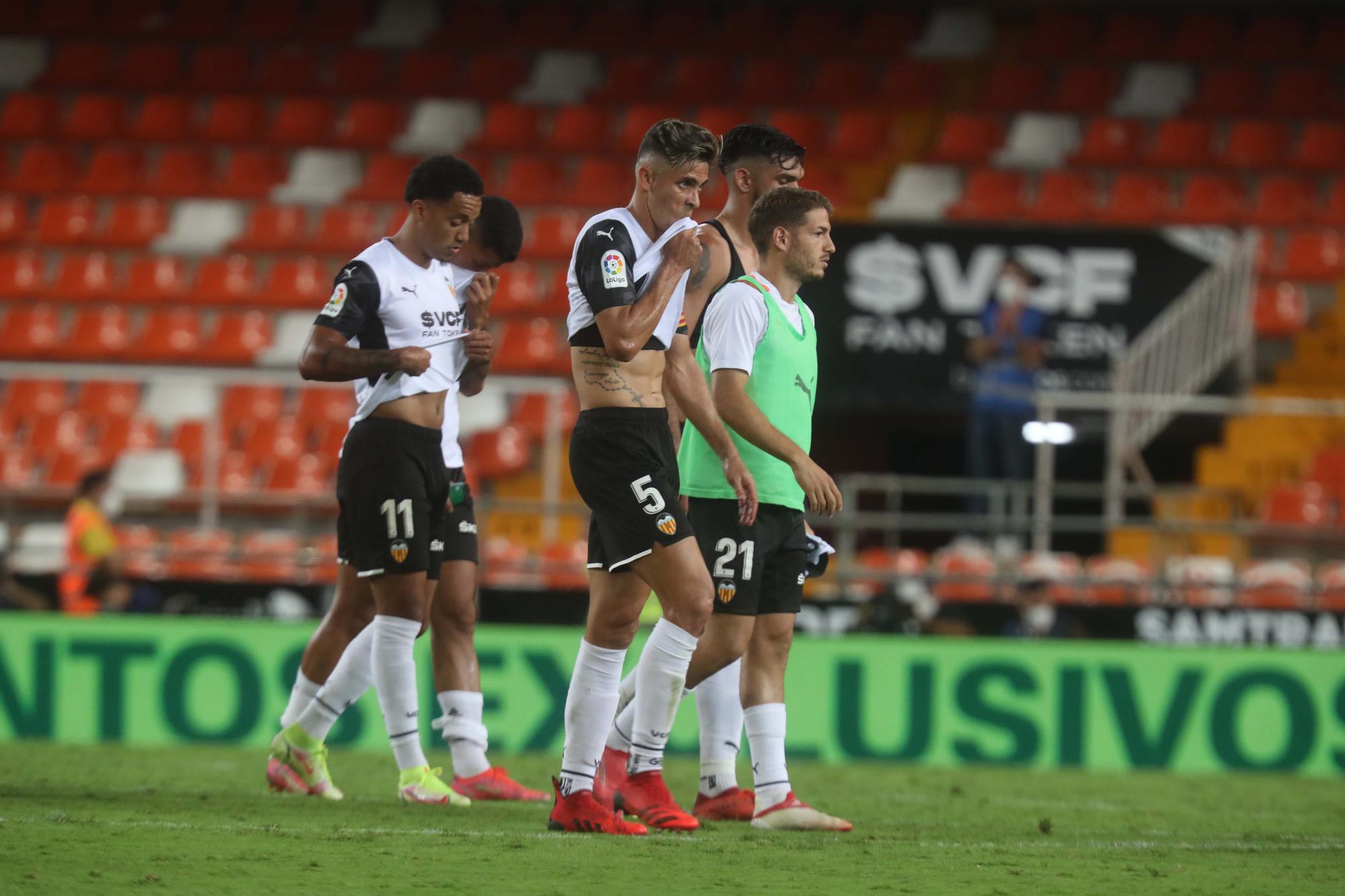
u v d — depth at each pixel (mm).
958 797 22875
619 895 11555
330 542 38281
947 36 71125
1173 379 46938
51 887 11234
